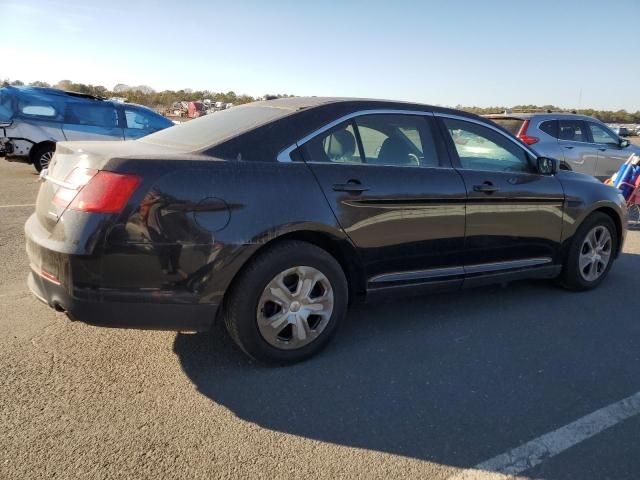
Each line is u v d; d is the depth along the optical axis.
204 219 2.96
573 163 10.21
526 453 2.62
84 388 3.05
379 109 3.84
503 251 4.36
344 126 3.62
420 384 3.24
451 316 4.34
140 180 2.85
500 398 3.11
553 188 4.60
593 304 4.72
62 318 3.98
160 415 2.82
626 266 6.05
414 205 3.75
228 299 3.19
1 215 7.62
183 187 2.92
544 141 10.00
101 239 2.81
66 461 2.43
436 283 3.99
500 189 4.21
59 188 3.05
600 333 4.08
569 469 2.51
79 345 3.57
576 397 3.14
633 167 8.34
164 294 2.95
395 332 3.99
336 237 3.43
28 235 3.23
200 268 2.97
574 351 3.76
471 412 2.96
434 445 2.66
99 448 2.53
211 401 2.97
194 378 3.21
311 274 3.36
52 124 11.73
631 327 4.21
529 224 4.47
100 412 2.82
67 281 2.87
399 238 3.72
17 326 3.82
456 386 3.23
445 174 3.96
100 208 2.82
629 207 8.59
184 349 3.58
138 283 2.90
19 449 2.49
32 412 2.79
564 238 4.76
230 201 3.04
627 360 3.63
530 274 4.63
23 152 11.63
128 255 2.85
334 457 2.54
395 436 2.72
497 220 4.25
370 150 3.72
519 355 3.67
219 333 3.84
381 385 3.21
